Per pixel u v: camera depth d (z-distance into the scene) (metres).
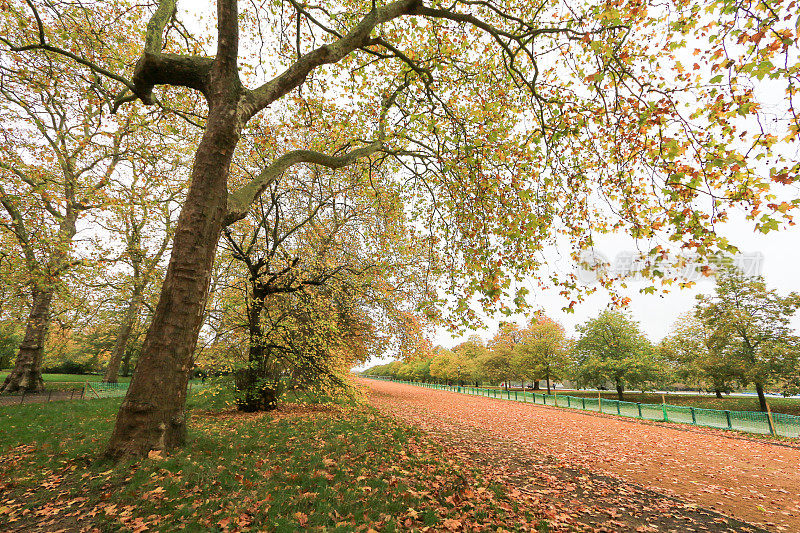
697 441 11.90
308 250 13.80
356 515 3.89
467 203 9.55
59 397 15.74
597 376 29.47
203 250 5.12
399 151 10.15
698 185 5.84
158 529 3.19
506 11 10.29
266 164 12.96
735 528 4.82
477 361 47.34
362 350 17.67
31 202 11.84
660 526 4.81
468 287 8.28
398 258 13.92
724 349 21.28
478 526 4.04
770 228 4.95
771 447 10.98
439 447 8.38
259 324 11.83
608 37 6.75
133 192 14.06
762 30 4.62
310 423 9.74
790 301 19.16
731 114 5.48
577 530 4.36
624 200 7.68
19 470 4.58
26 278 12.05
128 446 4.47
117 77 7.78
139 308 22.17
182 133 14.30
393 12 7.32
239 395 11.59
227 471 4.63
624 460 8.79
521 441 10.87
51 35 10.77
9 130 12.69
